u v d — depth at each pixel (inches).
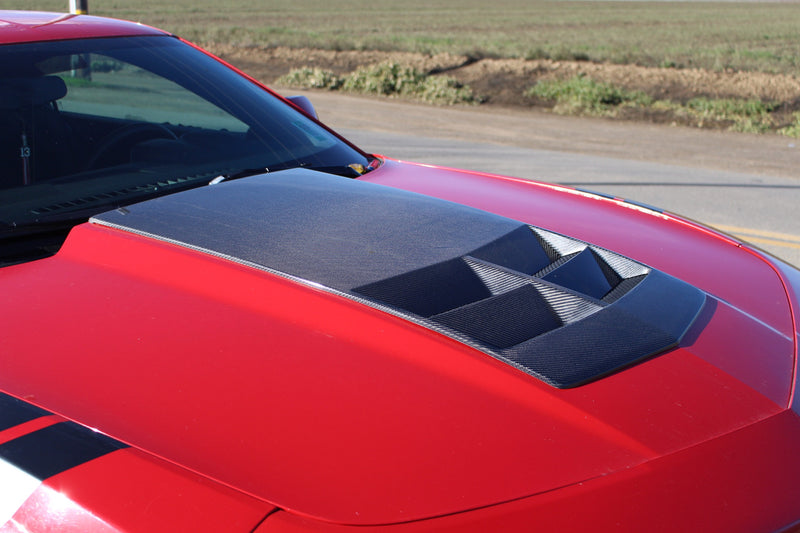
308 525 44.3
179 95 108.1
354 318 60.6
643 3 3841.0
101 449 49.1
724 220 273.1
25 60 96.9
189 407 52.4
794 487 52.2
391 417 52.1
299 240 71.7
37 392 54.3
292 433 50.3
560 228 90.5
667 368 60.3
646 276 76.1
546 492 47.8
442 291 66.6
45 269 70.7
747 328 70.4
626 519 46.8
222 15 2164.1
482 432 51.4
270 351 57.7
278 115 114.5
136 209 78.7
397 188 95.6
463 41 1416.1
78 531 45.5
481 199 98.9
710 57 1132.5
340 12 2566.4
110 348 58.5
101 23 112.4
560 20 2325.3
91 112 99.3
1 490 48.7
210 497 45.8
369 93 735.7
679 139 522.9
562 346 60.2
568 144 469.7
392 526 44.7
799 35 1712.6
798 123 612.1
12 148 89.4
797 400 61.1
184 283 66.0
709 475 51.1
